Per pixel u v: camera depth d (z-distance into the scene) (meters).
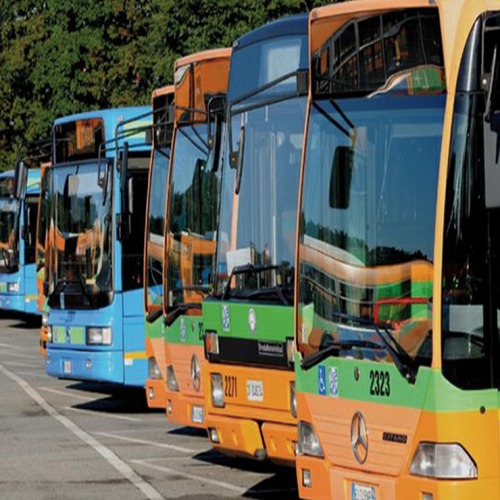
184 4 56.69
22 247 68.12
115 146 34.28
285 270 21.31
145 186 35.00
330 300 17.89
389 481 16.52
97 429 32.12
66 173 36.41
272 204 21.77
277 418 21.33
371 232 17.14
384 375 16.66
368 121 17.38
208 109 23.44
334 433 17.69
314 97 18.56
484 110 15.49
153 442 29.70
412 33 16.81
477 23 16.14
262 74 22.41
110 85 79.00
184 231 27.12
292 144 21.52
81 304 35.28
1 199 68.94
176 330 26.77
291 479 24.56
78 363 35.31
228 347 22.47
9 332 70.06
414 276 16.33
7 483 24.66
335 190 17.94
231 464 26.44
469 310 15.80
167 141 30.55
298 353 18.64
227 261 22.88
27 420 34.09
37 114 81.12
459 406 15.68
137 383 34.91
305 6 53.12
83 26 78.94
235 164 22.67
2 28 87.88
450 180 16.06
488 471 15.66
